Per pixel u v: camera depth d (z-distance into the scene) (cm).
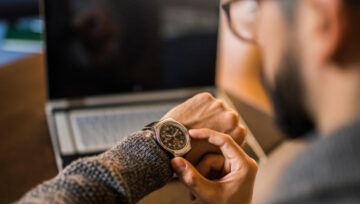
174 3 67
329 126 20
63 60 65
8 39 136
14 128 61
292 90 27
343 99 20
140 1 66
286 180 18
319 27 21
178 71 71
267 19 30
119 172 40
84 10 64
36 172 53
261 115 63
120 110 66
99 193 37
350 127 17
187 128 51
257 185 47
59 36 64
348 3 18
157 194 49
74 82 67
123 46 67
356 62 19
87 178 38
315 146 18
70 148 56
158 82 71
